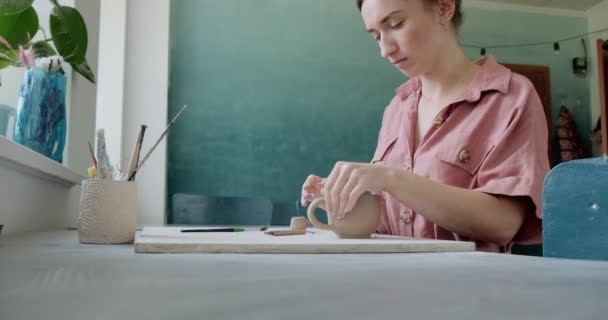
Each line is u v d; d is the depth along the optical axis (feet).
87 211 2.52
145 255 1.83
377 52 13.21
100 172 2.64
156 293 0.90
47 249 2.11
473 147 3.96
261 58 12.53
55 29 4.67
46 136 4.29
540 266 1.50
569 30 14.87
